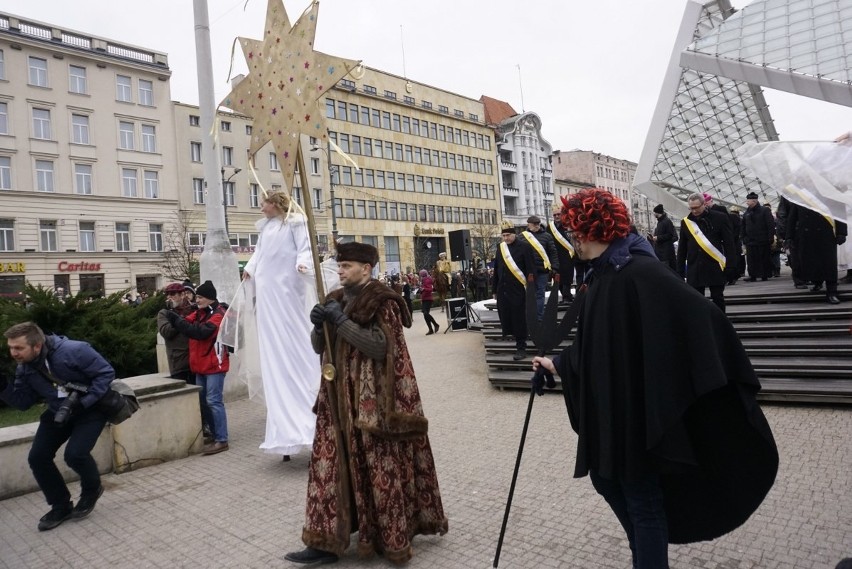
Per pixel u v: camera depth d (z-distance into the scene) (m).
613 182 93.56
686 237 7.86
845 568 1.85
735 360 2.23
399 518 3.18
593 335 2.46
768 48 15.91
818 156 7.22
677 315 2.25
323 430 3.37
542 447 5.20
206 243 8.65
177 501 4.56
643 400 2.31
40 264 35.75
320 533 3.20
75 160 37.41
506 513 3.03
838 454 4.36
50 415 4.27
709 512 2.56
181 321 5.82
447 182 61.88
